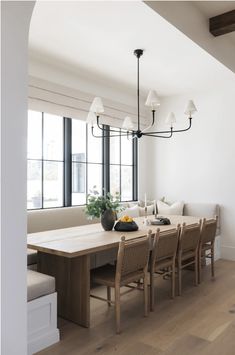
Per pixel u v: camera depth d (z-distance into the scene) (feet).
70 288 8.35
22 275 4.83
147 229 10.21
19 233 4.78
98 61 12.10
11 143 4.68
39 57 11.72
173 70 13.07
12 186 4.70
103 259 10.59
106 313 8.82
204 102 15.81
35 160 12.87
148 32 9.62
